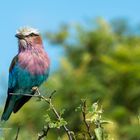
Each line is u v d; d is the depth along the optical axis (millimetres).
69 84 15648
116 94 15867
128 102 15898
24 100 13695
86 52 16609
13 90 13727
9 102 13375
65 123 8031
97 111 8023
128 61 16141
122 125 15133
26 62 13578
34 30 13742
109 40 16734
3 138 8375
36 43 13711
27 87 13695
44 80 13875
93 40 16703
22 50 13711
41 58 13641
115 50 16312
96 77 16047
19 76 13633
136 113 15570
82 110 7941
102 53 16625
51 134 14734
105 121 8023
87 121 8031
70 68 16188
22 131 8820
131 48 16344
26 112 14883
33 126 14633
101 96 15648
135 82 16000
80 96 15492
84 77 15961
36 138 8859
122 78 16031
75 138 8016
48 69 13797
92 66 16375
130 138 14367
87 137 8148
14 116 14672
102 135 7906
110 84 16016
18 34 13727
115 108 15438
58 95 15523
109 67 16078
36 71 13625
